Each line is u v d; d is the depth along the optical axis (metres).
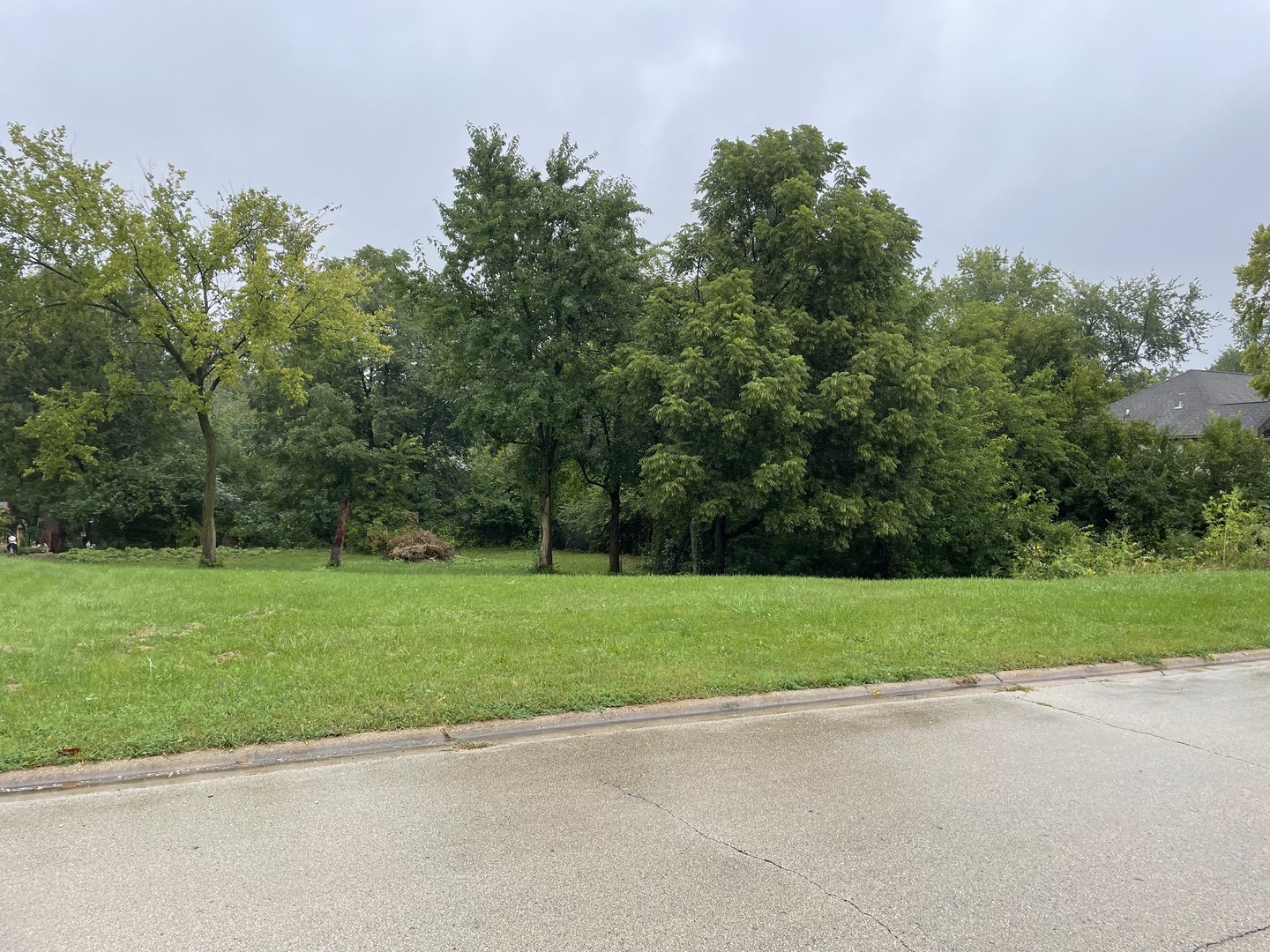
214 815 4.09
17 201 20.64
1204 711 6.21
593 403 22.20
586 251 20.91
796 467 16.98
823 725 5.75
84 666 6.75
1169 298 52.66
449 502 41.81
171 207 21.28
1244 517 20.30
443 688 6.17
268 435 32.78
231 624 8.69
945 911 3.14
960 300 47.19
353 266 24.00
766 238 19.12
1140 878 3.43
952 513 22.62
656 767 4.82
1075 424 30.91
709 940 2.92
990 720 5.90
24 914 3.10
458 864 3.53
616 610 9.73
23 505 34.94
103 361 30.14
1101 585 12.84
